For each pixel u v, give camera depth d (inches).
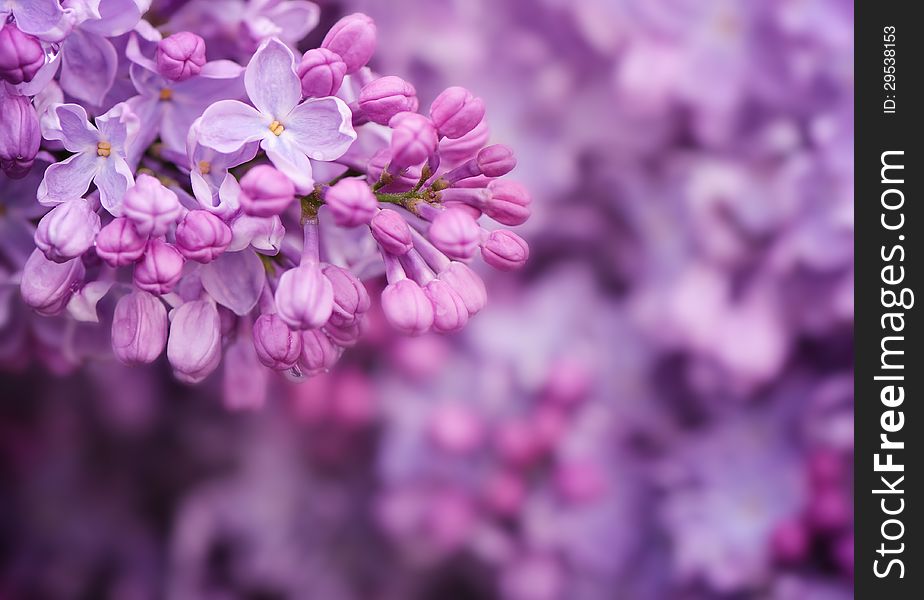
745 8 14.9
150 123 11.3
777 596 15.0
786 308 15.1
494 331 16.4
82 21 11.0
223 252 11.3
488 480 15.9
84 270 11.4
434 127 11.1
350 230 11.6
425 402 16.3
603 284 16.5
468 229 11.1
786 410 15.3
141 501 18.1
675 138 15.4
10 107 11.0
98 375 17.5
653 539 15.8
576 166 15.8
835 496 14.8
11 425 17.8
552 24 15.3
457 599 17.4
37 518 18.4
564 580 15.9
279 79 11.0
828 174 14.6
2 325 12.4
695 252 15.4
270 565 17.7
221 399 17.4
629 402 16.0
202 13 11.7
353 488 17.4
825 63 14.6
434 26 15.3
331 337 11.5
